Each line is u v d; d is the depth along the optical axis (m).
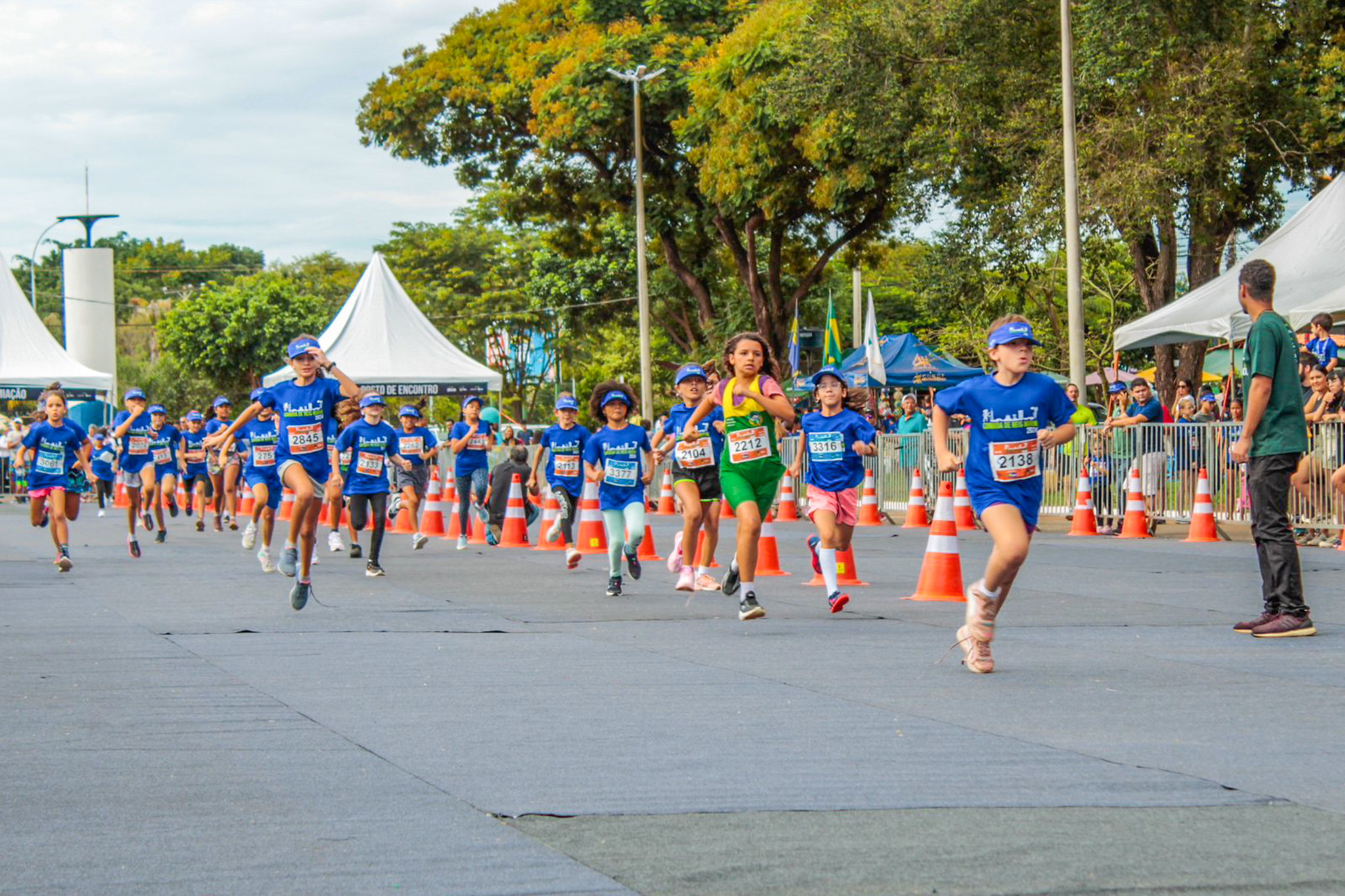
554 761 6.18
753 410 11.49
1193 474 21.02
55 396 16.42
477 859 4.73
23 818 5.27
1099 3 28.08
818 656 9.37
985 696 7.79
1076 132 28.66
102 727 6.97
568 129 42.16
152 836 5.02
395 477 28.30
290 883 4.48
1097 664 8.96
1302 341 21.66
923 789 5.66
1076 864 4.64
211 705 7.57
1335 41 31.33
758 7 40.38
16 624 11.23
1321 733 6.78
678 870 4.58
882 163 34.69
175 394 80.12
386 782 5.82
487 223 78.69
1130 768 6.03
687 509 13.68
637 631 10.78
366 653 9.55
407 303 35.94
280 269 92.69
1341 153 30.59
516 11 47.19
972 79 30.73
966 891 4.36
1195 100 27.33
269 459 16.30
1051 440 8.43
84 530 25.44
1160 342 25.02
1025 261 32.91
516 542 21.20
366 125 47.91
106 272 61.06
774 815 5.27
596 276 63.31
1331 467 18.50
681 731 6.81
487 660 9.23
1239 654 9.36
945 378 37.78
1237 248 32.41
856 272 53.94
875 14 32.44
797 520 27.05
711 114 38.03
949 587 12.91
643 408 42.72
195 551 20.03
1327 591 13.27
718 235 45.75
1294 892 4.36
